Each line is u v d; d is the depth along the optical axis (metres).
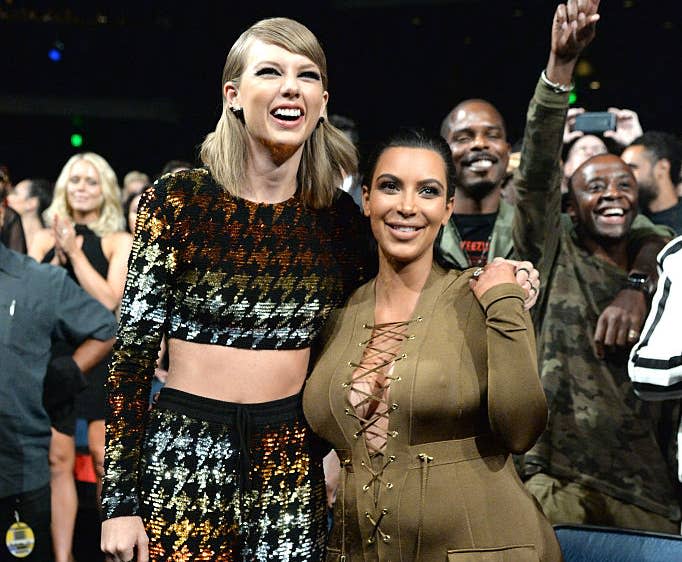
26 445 3.11
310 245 2.10
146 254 2.00
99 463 4.11
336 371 2.00
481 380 1.90
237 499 2.03
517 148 4.11
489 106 3.18
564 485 2.87
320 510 2.12
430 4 6.73
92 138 8.17
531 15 6.55
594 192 2.96
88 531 4.23
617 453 2.86
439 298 1.99
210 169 2.05
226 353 2.04
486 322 1.89
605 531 2.13
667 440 2.87
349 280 2.15
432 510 1.88
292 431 2.07
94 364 3.40
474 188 3.12
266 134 2.00
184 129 7.62
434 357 1.91
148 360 2.04
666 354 2.18
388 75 6.91
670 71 6.16
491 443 1.92
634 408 2.85
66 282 3.25
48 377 3.39
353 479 1.97
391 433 1.91
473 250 3.13
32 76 8.05
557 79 2.54
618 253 3.02
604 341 2.85
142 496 2.02
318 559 2.11
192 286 2.03
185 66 7.58
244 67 2.02
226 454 2.03
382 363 1.96
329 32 6.94
